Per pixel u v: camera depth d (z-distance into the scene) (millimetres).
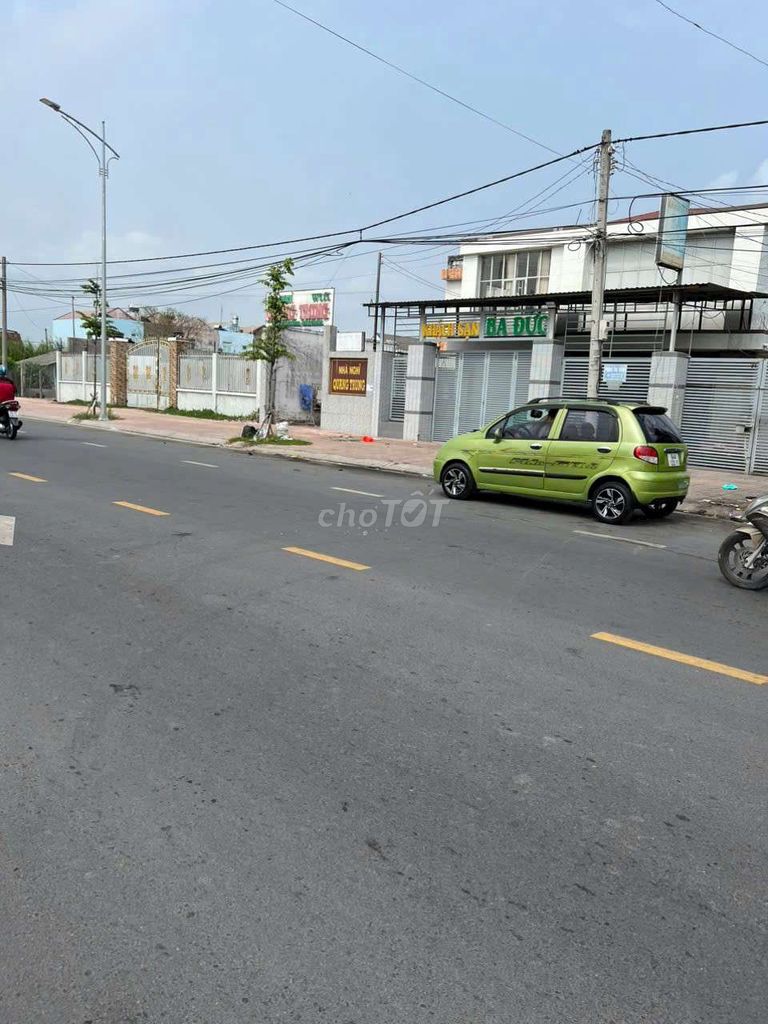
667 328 25094
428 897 2826
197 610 5984
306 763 3758
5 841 3096
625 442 10953
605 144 15758
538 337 22453
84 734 3994
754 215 24453
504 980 2443
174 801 3406
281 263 21469
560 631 5812
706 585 7492
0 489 11320
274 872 2943
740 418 17562
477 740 4031
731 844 3193
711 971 2508
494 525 10375
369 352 25359
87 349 42000
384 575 7238
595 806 3447
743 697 4672
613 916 2752
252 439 22297
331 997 2361
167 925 2650
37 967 2455
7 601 6070
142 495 11344
